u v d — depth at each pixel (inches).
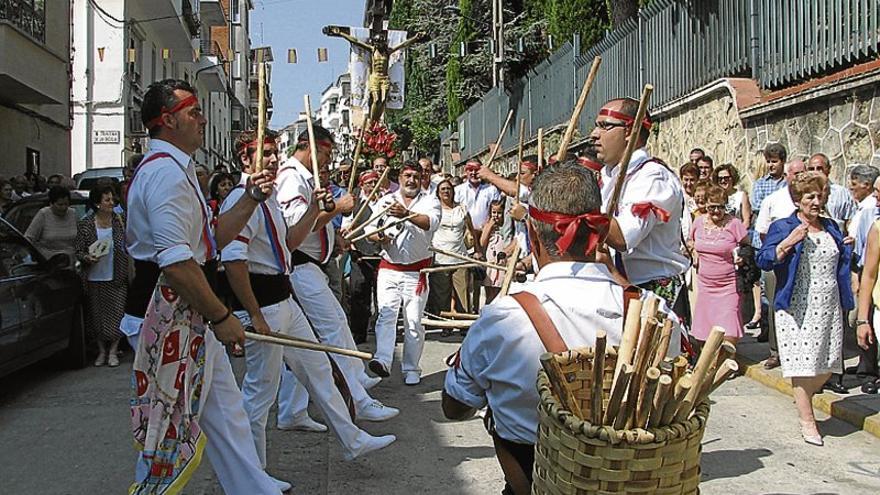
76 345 327.6
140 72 960.9
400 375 311.3
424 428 239.5
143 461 140.6
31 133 673.0
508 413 105.6
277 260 182.9
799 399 225.5
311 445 222.8
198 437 143.8
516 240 145.4
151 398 140.7
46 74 622.8
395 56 445.4
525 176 315.9
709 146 439.5
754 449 219.3
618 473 85.8
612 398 87.1
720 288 280.8
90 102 839.7
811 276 219.1
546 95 733.9
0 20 533.6
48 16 634.8
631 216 159.3
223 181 376.2
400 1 1296.8
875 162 306.0
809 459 211.5
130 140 877.2
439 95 1234.6
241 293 166.2
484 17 1042.7
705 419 89.3
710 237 280.7
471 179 410.0
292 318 188.1
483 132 960.9
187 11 1083.3
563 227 105.0
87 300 335.3
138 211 140.4
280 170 213.8
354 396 219.5
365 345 372.2
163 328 140.3
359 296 371.2
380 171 361.7
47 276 302.8
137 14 931.3
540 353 102.1
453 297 392.5
